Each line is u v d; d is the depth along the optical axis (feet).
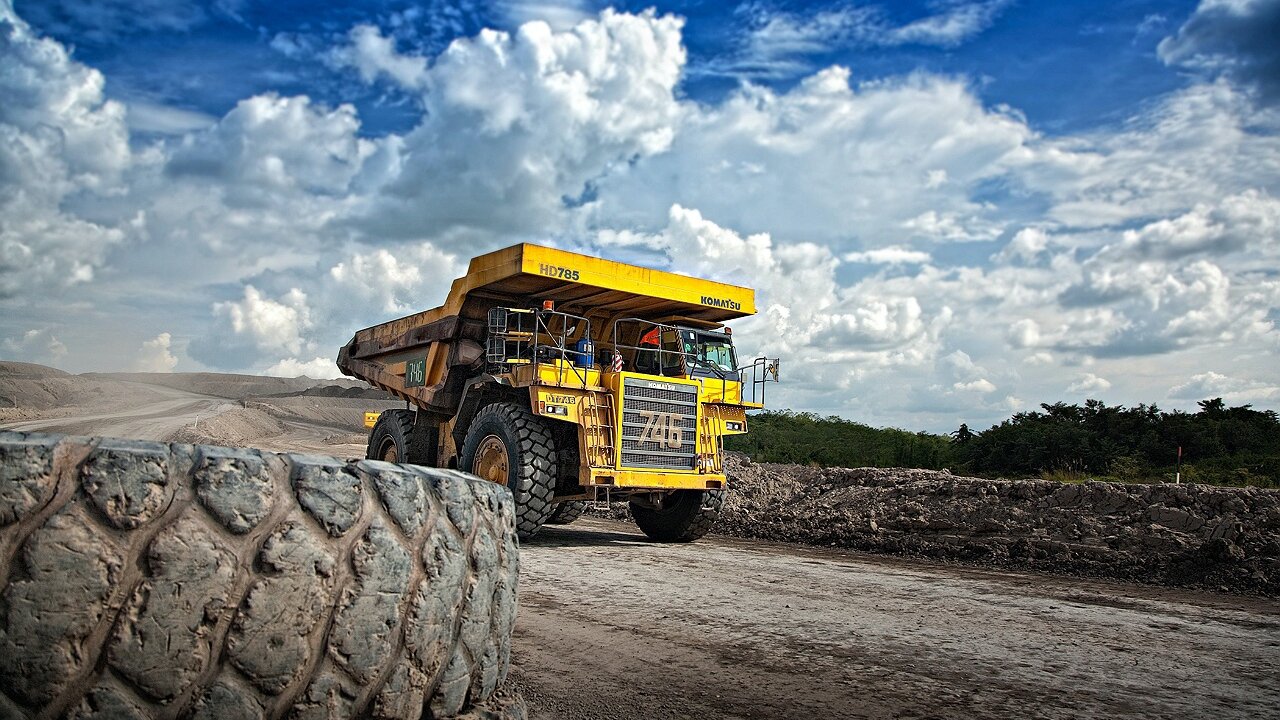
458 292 35.09
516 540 10.11
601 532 37.47
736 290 35.88
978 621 19.31
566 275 31.73
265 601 6.59
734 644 16.37
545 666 14.38
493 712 9.04
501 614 9.43
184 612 6.21
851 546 33.68
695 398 33.09
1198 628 19.33
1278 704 13.67
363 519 7.35
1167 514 29.37
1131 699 13.67
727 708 12.59
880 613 19.86
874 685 13.96
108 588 5.93
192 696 6.25
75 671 5.82
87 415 92.12
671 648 15.89
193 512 6.36
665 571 25.26
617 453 30.86
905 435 85.20
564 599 20.17
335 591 7.06
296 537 6.82
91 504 5.96
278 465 6.98
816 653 15.87
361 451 75.05
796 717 12.32
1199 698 13.87
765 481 47.67
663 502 35.42
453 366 35.60
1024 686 14.17
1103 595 23.41
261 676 6.57
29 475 5.76
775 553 31.19
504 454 30.83
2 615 5.60
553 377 30.42
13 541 5.69
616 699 12.78
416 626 7.75
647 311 36.45
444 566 8.14
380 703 7.45
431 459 38.24
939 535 32.35
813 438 87.15
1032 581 25.66
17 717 5.66
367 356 43.27
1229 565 25.71
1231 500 28.81
